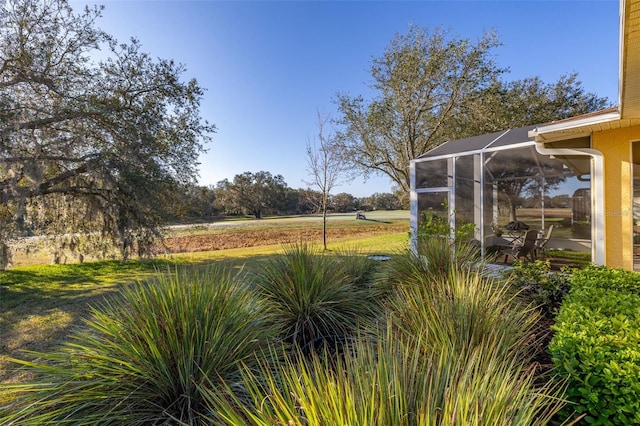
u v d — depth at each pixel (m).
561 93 14.43
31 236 7.40
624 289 2.66
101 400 1.77
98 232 8.22
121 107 6.94
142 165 7.01
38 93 6.39
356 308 3.44
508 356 1.75
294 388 1.31
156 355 1.91
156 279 2.63
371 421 1.03
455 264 3.55
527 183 6.66
